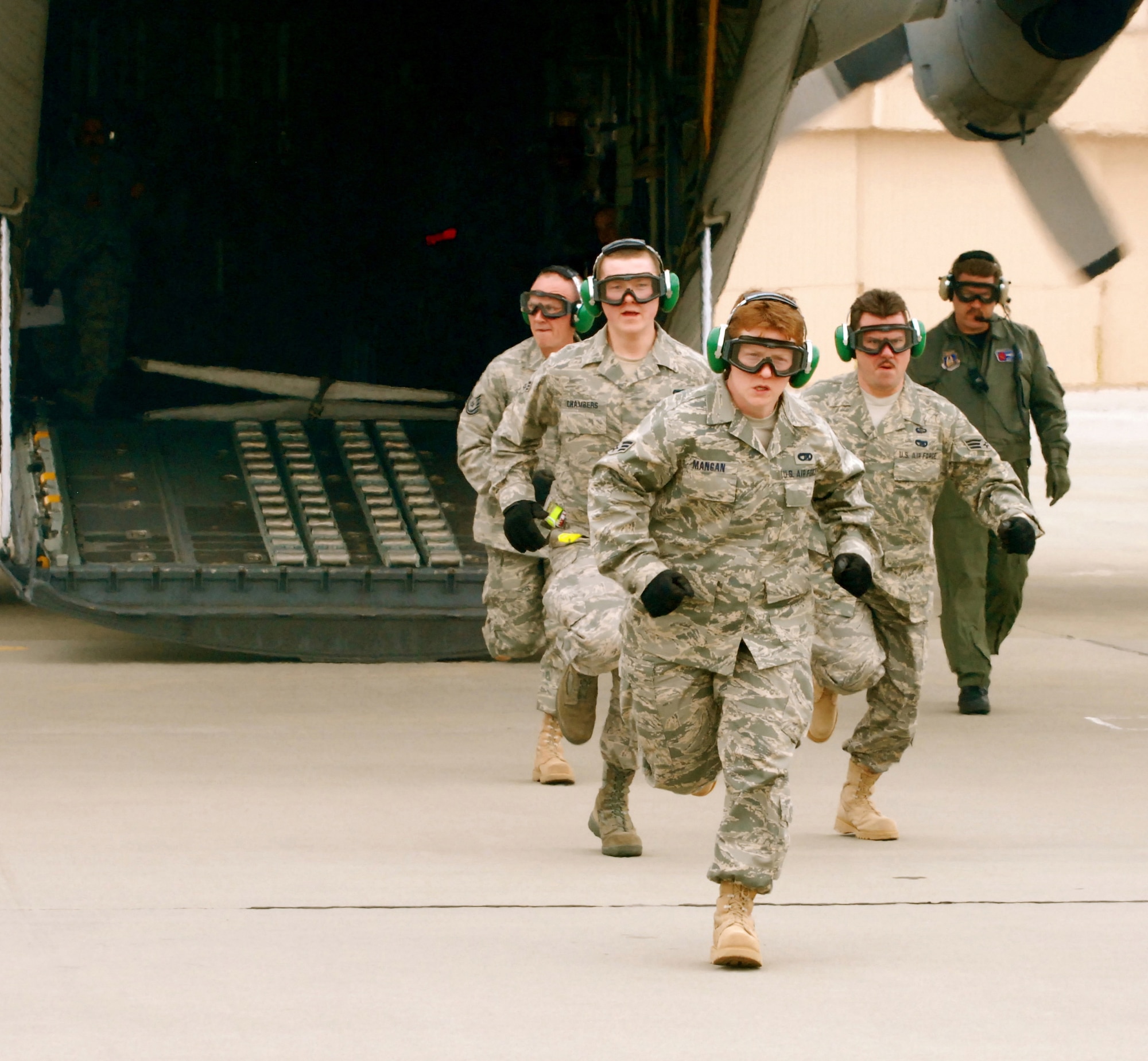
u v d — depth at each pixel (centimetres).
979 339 1593
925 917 884
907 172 7912
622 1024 696
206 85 3000
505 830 1095
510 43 2964
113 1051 657
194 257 3033
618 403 1073
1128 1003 731
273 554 1919
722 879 782
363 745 1399
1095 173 8219
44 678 1758
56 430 2308
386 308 3048
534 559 1275
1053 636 2170
